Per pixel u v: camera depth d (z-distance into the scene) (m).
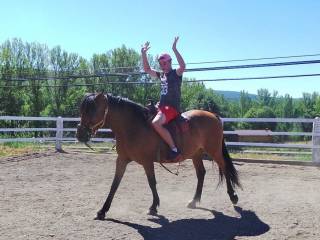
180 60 6.84
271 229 6.30
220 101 59.03
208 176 10.98
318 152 13.16
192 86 58.62
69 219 6.57
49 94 52.00
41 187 9.25
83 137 6.66
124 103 6.82
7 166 12.20
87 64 54.59
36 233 5.84
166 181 10.21
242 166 12.77
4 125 39.59
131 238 5.74
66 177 10.62
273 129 54.16
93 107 6.61
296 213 7.18
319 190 9.25
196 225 6.46
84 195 8.42
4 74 49.03
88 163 13.08
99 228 6.13
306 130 56.03
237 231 6.21
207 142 7.73
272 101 83.19
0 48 50.22
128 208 7.41
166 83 6.94
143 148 6.77
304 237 5.94
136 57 54.97
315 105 72.56
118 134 6.85
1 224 6.25
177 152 6.91
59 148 15.88
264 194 8.79
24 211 7.05
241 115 72.75
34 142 19.84
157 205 7.01
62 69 52.81
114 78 53.12
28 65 51.00
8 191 8.73
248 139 29.73
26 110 49.47
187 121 7.26
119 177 6.89
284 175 11.27
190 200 8.18
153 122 6.73
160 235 5.92
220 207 7.60
